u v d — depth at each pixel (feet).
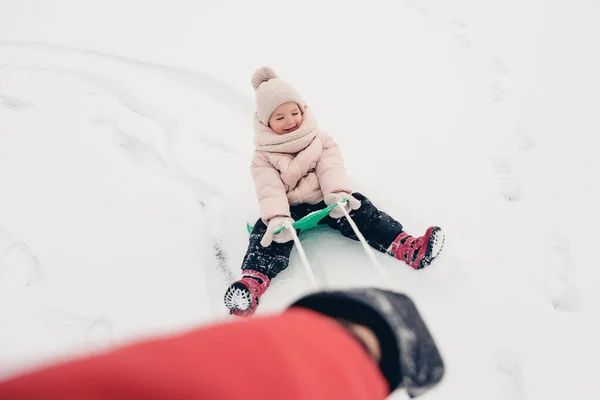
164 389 0.75
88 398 0.63
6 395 0.59
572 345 4.25
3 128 7.25
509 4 10.50
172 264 5.34
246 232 5.71
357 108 7.73
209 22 10.39
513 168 6.29
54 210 6.00
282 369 1.01
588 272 4.86
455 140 6.90
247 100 8.03
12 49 9.32
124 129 7.30
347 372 1.20
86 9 10.91
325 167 5.41
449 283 4.85
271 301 4.89
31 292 5.05
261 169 5.36
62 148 6.93
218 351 0.95
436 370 1.59
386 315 1.52
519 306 4.60
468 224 5.53
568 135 6.79
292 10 10.78
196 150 7.00
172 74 8.74
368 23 10.16
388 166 6.51
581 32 9.19
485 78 8.23
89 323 4.74
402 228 5.24
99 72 8.69
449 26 9.91
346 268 5.15
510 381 4.04
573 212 5.56
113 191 6.29
